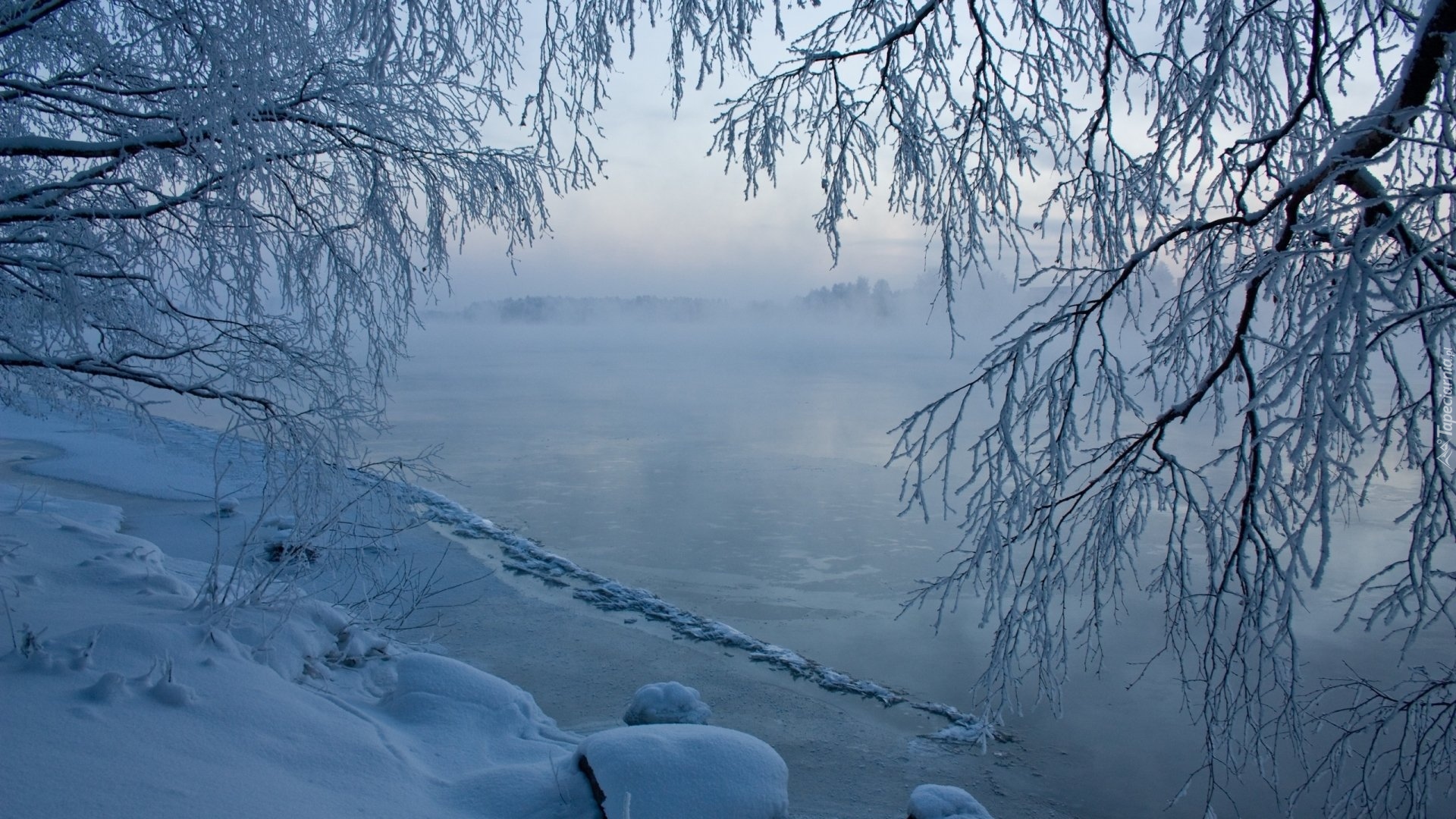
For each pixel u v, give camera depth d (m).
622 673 8.52
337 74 6.52
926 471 21.55
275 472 6.94
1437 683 3.71
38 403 7.55
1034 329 3.46
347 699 5.38
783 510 17.59
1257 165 3.52
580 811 4.16
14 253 5.88
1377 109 3.08
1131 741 7.60
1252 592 3.53
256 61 5.21
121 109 5.97
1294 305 3.65
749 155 4.17
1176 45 3.99
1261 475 3.43
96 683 3.91
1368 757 3.86
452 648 8.96
